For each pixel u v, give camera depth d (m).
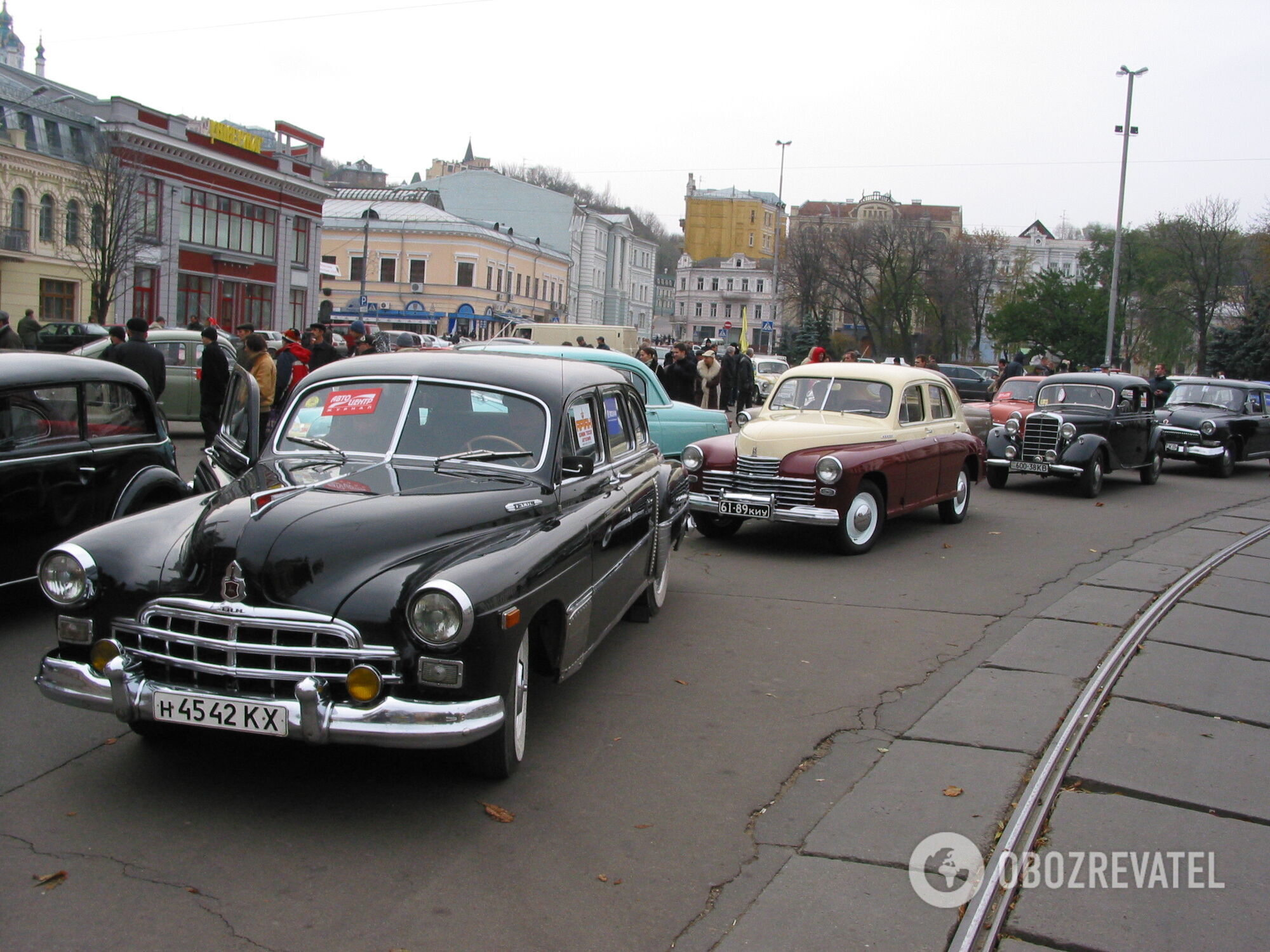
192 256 37.41
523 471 4.91
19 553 6.04
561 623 4.68
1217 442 17.98
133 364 11.98
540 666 4.86
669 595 7.95
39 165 32.66
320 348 13.66
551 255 72.50
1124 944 3.31
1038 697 5.67
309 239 45.03
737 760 4.74
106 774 4.29
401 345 33.47
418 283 60.50
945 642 6.84
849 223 64.81
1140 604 7.93
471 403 5.15
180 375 16.09
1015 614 7.63
